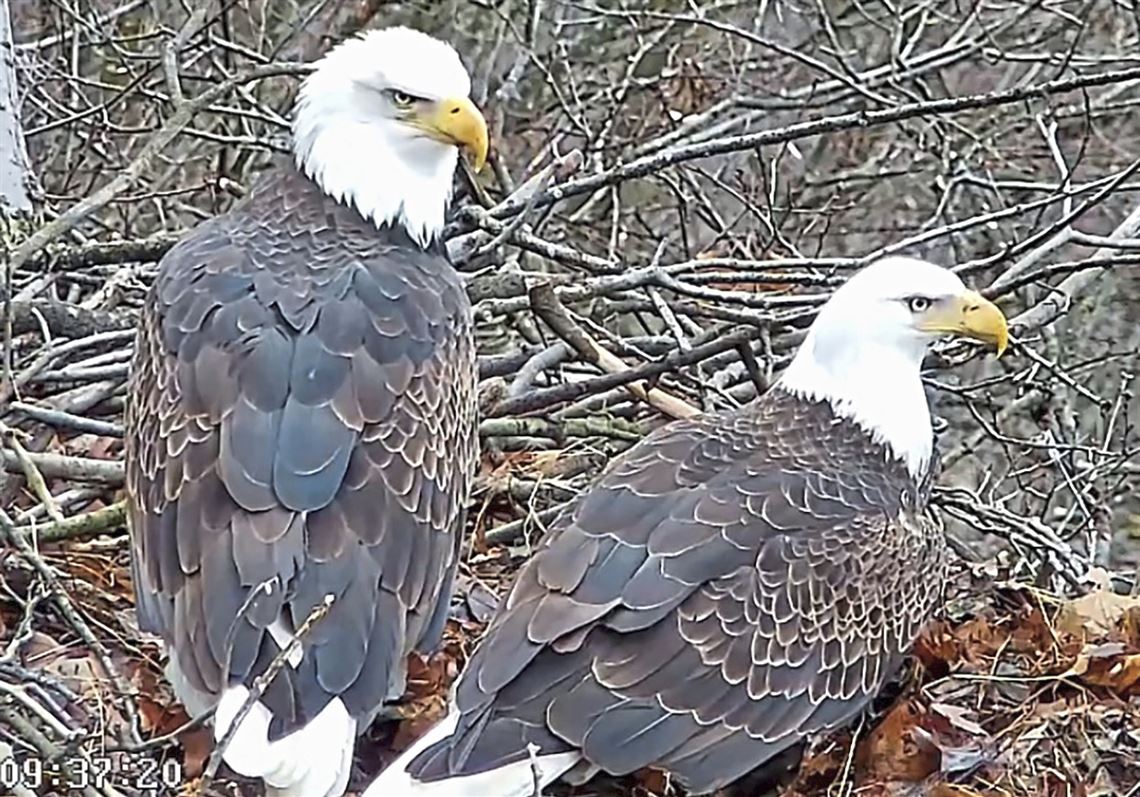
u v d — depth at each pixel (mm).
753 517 9039
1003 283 11742
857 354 9773
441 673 9719
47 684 8367
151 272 12055
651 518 8922
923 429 9852
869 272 9898
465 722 8328
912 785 9141
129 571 10070
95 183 14891
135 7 17703
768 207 15188
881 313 9758
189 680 8016
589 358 11445
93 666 9383
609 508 8992
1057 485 14344
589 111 19234
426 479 8641
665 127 16859
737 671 8703
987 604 10648
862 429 9703
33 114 15617
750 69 18500
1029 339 13945
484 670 8445
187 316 8867
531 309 11492
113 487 10828
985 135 18609
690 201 17047
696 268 11883
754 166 19578
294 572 7977
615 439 12086
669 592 8648
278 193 9828
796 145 19375
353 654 7945
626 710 8453
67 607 8297
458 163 11961
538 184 11828
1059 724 9422
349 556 8133
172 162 14695
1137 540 16719
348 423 8445
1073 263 11742
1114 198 20203
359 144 9734
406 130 9734
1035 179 19547
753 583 8844
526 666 8422
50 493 10648
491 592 10562
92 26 14945
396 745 9445
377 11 16562
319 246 9406
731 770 8727
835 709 9078
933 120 15984
